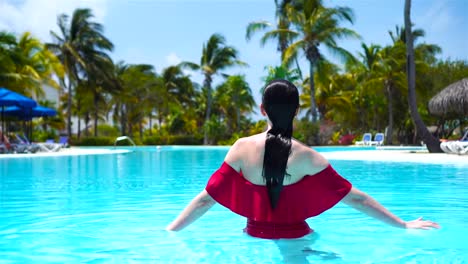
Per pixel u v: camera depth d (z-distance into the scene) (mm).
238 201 2578
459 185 6367
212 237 2895
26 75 26391
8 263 2381
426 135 15648
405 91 34000
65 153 17375
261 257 2350
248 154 2512
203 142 38000
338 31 28250
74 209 4375
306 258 2338
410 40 15875
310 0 29984
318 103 38156
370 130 37469
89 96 43281
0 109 21812
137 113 46938
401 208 4387
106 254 2537
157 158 15391
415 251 2521
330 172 2484
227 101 47219
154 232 3156
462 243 2717
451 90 15273
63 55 35344
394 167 9750
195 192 5789
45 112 21938
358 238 2850
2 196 5434
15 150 17078
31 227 3439
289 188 2514
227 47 39156
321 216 3713
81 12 36156
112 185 6699
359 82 36625
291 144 2449
